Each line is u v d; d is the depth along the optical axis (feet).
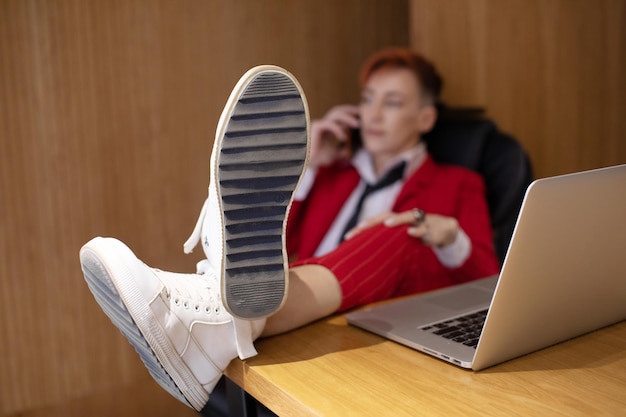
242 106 2.40
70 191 6.54
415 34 7.38
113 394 6.93
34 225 6.41
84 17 6.44
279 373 2.64
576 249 2.54
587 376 2.52
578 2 6.77
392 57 6.90
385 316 3.23
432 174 6.57
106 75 6.59
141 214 6.90
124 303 2.56
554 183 2.32
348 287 3.34
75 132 6.50
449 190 6.33
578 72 6.87
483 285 3.82
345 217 6.97
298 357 2.81
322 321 3.30
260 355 2.85
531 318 2.57
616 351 2.76
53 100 6.38
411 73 6.80
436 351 2.71
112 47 6.59
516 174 6.20
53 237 6.50
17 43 6.19
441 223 5.08
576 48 6.84
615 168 2.57
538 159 6.89
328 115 7.30
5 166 6.24
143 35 6.74
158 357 2.66
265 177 2.49
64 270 6.58
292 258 7.39
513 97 6.87
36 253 6.44
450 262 5.62
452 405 2.30
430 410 2.27
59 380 6.65
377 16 8.13
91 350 6.79
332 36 7.88
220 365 2.80
